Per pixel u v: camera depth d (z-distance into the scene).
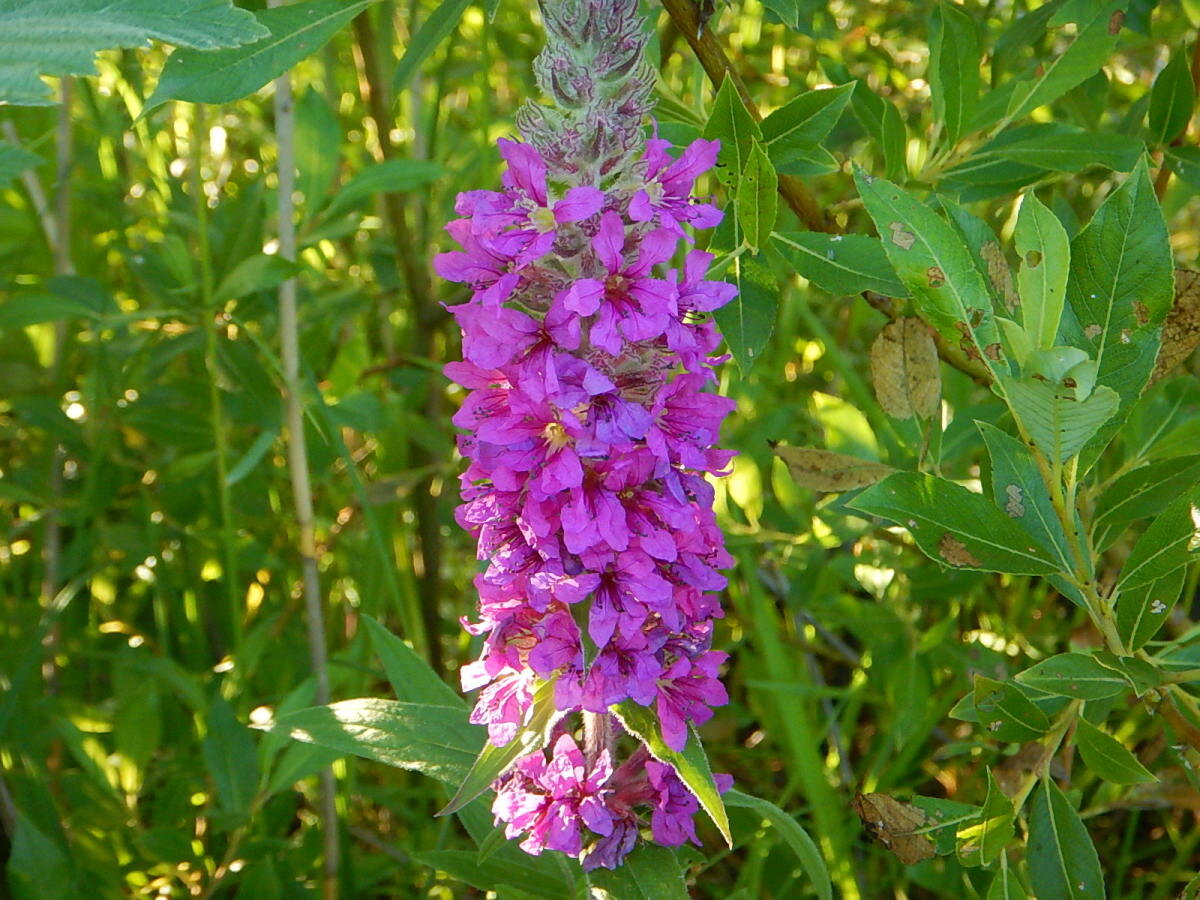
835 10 0.46
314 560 0.36
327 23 0.23
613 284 0.20
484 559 0.22
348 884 0.35
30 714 0.36
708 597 0.23
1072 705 0.25
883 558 0.34
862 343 0.49
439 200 0.44
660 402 0.21
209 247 0.37
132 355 0.40
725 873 0.38
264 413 0.35
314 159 0.36
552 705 0.22
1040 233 0.21
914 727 0.33
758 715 0.40
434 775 0.24
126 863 0.34
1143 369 0.22
